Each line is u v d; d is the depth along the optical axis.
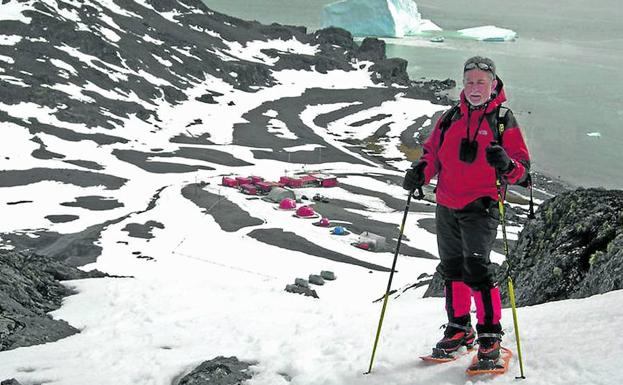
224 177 97.88
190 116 139.38
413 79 194.88
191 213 82.44
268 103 157.75
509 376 5.73
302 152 122.12
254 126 138.88
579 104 161.00
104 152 109.94
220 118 141.25
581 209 12.05
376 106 162.12
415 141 135.88
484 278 6.14
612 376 5.29
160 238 72.69
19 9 154.88
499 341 6.00
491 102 6.12
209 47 184.62
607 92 175.75
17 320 10.86
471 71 6.05
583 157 120.31
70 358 9.01
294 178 98.62
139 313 12.22
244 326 10.17
